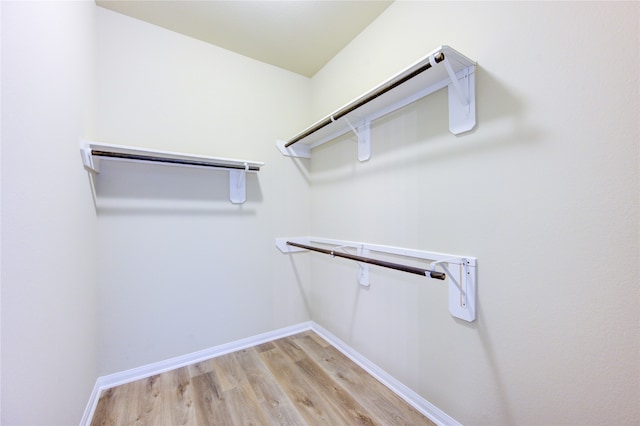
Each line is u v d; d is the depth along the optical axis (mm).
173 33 1801
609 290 796
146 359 1682
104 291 1560
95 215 1491
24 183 745
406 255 1451
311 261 2373
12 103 690
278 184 2232
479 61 1107
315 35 1854
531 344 962
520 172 985
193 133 1862
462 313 1168
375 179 1670
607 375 803
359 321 1810
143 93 1691
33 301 781
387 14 1604
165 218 1756
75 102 1167
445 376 1254
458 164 1196
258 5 1585
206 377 1653
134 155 1443
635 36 746
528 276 969
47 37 886
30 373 758
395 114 1521
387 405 1403
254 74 2131
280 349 2010
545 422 930
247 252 2076
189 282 1838
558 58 888
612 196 788
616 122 778
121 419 1308
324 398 1455
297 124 2340
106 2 1539
